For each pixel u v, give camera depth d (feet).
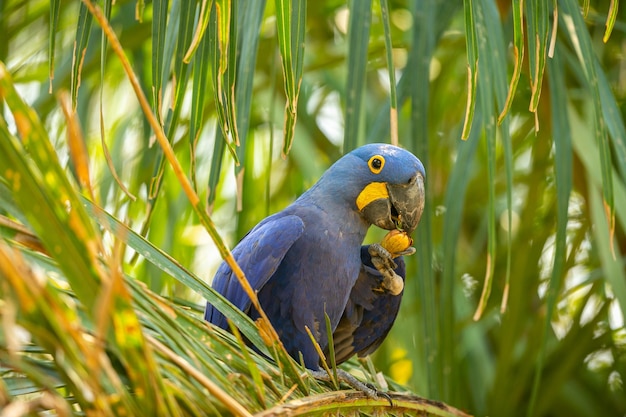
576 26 17.08
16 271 8.38
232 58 14.49
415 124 19.93
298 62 14.37
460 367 26.55
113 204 26.20
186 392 10.47
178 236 27.35
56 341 8.86
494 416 26.03
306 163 26.23
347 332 21.49
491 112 16.62
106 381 9.71
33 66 26.91
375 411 15.15
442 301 20.11
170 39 16.34
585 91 23.03
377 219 20.48
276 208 29.60
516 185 29.81
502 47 17.24
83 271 9.04
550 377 26.61
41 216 9.00
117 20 24.22
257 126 28.14
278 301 20.17
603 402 28.22
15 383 10.20
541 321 26.55
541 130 27.27
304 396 12.94
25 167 8.93
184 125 27.94
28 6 26.03
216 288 20.74
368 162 20.57
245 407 11.18
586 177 26.12
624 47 27.61
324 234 20.17
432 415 16.40
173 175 27.09
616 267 19.98
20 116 8.84
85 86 25.43
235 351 12.25
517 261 27.32
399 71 29.78
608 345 28.40
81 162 8.87
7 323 8.21
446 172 28.86
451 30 28.12
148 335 10.26
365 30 17.69
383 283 20.59
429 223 19.56
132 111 27.66
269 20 27.32
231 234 28.60
